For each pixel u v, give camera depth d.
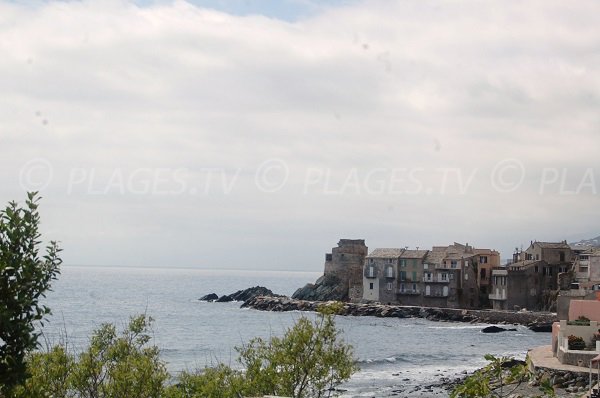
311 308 170.38
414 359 94.25
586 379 58.12
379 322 145.25
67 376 29.70
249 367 37.66
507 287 151.12
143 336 34.16
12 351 16.20
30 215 17.02
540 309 149.50
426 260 162.88
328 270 178.50
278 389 36.97
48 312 17.02
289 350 37.69
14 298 16.50
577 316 72.69
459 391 16.92
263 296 193.25
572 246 168.62
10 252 16.58
